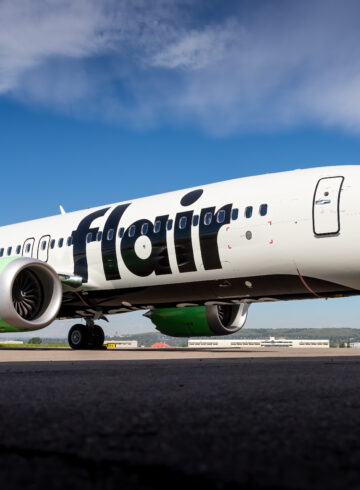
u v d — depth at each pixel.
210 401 2.93
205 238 12.49
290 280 11.84
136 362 7.28
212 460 1.55
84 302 15.48
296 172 12.27
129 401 2.94
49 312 12.79
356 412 2.53
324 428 2.08
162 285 13.50
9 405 2.79
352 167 11.77
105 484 1.34
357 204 10.95
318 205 11.29
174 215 13.22
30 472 1.45
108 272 14.27
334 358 9.27
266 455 1.61
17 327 12.31
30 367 6.29
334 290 11.77
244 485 1.30
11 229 17.39
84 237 14.90
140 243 13.58
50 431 2.02
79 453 1.65
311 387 3.70
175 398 3.07
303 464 1.50
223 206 12.49
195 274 12.80
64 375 5.02
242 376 4.75
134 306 15.17
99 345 18.00
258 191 12.23
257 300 13.14
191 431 2.01
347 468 1.46
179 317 15.40
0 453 1.67
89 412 2.52
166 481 1.35
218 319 14.91
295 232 11.41
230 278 12.43
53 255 15.52
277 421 2.25
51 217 16.73
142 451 1.67
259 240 11.80
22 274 12.83
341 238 10.98
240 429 2.05
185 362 7.32
